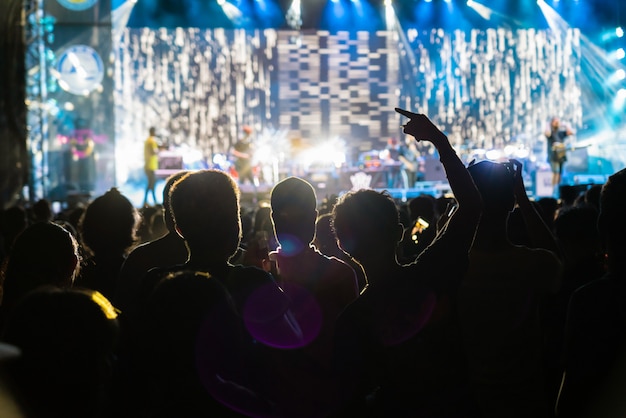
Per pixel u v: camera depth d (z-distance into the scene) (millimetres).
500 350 2883
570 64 22344
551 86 24656
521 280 2906
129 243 3928
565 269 3588
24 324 1647
